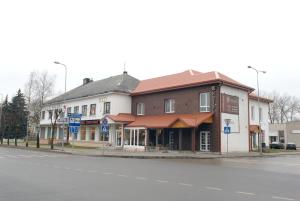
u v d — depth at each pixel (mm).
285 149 50625
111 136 41188
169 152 32188
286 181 12602
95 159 23344
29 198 8656
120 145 40031
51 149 35094
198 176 13688
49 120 54375
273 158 28328
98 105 44219
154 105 39438
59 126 52344
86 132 46156
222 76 34875
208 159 25625
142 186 10805
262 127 43094
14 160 21109
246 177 13609
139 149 36625
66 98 50688
